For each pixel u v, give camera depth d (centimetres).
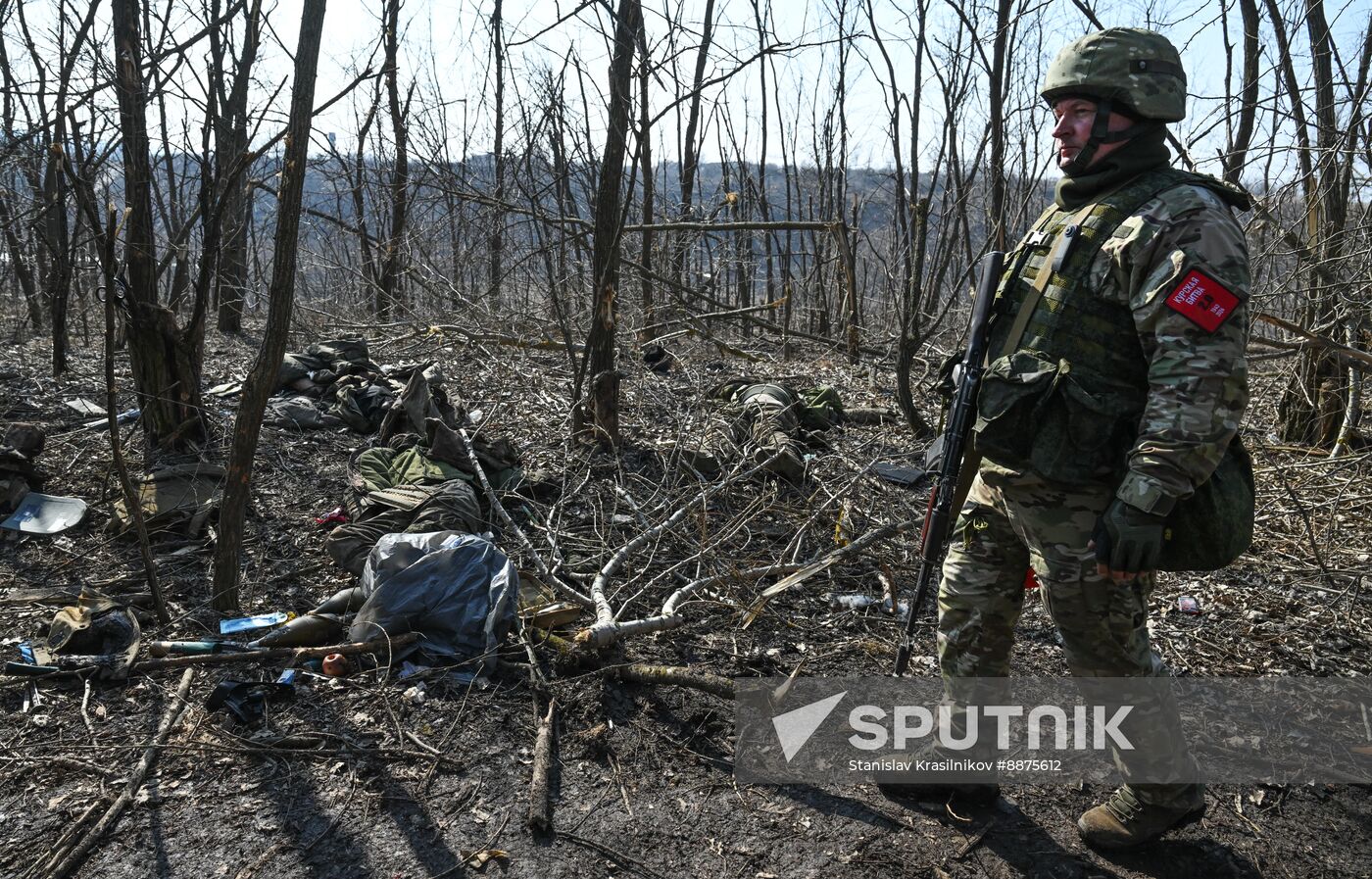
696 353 823
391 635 320
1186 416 188
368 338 866
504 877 228
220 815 243
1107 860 239
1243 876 235
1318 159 480
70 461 482
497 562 341
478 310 777
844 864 236
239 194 834
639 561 407
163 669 306
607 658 326
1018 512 220
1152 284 195
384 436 514
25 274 879
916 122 1157
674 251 869
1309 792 267
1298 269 477
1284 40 534
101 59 554
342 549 386
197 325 475
